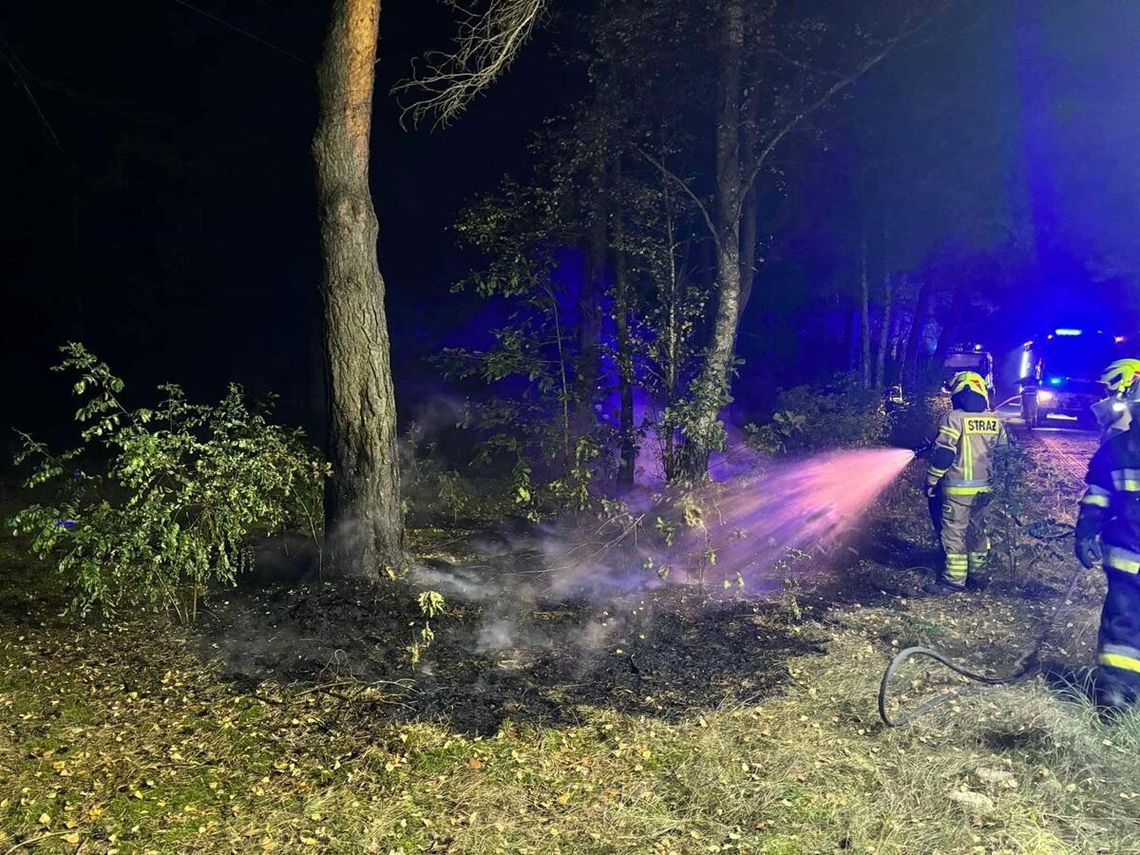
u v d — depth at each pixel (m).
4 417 16.12
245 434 6.33
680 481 7.15
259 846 3.59
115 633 5.84
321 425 13.84
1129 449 4.54
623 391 9.09
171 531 5.50
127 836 3.66
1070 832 3.61
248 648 5.52
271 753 4.32
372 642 5.56
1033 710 4.59
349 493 6.61
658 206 9.33
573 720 4.63
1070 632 5.88
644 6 8.83
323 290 6.54
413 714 4.67
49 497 9.87
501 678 5.11
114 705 4.84
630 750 4.32
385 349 6.67
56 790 3.99
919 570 7.39
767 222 12.96
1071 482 11.10
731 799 3.87
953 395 6.91
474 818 3.76
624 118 9.15
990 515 7.37
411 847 3.58
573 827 3.71
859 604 6.51
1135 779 3.95
